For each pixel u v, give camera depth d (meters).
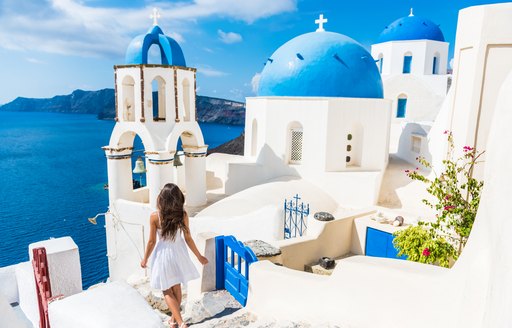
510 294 1.73
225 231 12.07
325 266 9.40
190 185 15.99
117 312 2.82
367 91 14.90
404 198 13.66
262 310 5.46
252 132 17.11
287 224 12.18
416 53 27.05
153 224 4.46
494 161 2.43
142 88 13.98
